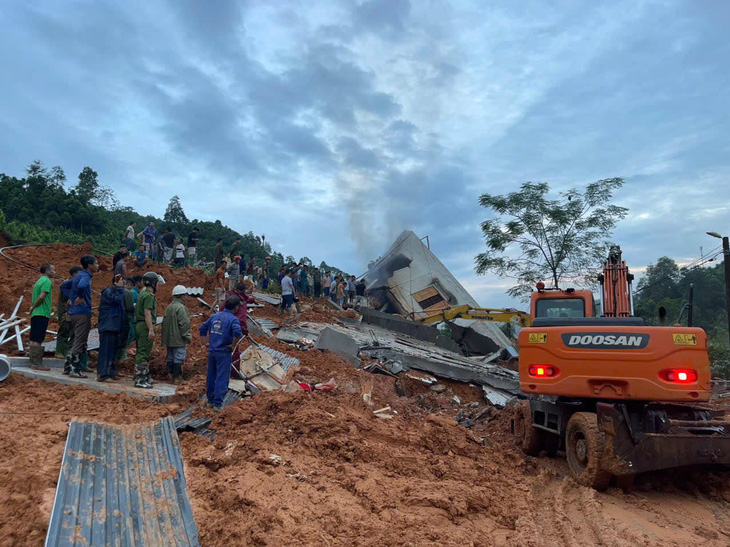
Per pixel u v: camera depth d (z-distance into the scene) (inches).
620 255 343.3
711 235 749.9
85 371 341.4
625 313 331.0
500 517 203.9
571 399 287.3
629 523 206.8
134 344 422.9
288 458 240.8
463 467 265.1
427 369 539.2
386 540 170.2
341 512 189.9
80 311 319.9
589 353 259.4
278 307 746.8
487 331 996.6
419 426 342.0
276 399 301.1
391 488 218.4
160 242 904.9
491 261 853.2
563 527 199.0
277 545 161.9
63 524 147.8
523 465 291.1
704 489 259.8
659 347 250.1
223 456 231.6
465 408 489.4
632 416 258.8
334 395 368.5
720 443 241.3
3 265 547.2
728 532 204.1
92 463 189.2
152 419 261.4
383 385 476.4
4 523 147.7
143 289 333.4
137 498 174.4
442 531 182.2
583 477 248.1
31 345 325.4
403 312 1087.6
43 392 280.4
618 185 810.8
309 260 1582.2
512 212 842.2
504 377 535.2
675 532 201.3
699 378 245.0
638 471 234.8
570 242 824.3
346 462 250.2
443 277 1135.6
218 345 297.1
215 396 293.9
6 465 181.2
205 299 648.4
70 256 654.5
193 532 162.1
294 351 483.2
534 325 289.7
